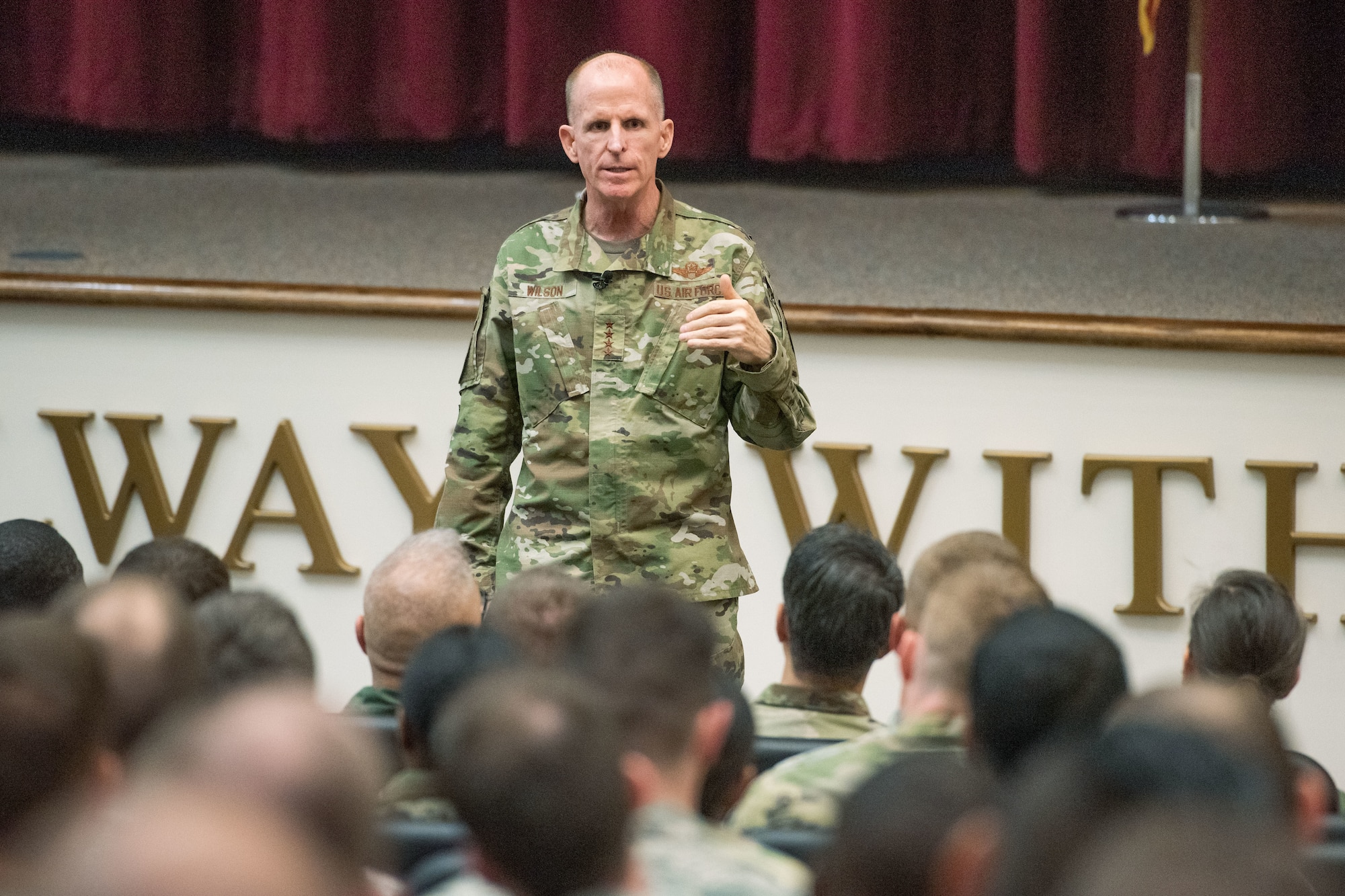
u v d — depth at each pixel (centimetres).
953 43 1672
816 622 615
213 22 1773
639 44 1666
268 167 1762
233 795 229
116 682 445
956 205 1562
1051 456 1073
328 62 1714
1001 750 437
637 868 353
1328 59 1636
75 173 1689
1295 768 394
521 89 1673
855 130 1627
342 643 1138
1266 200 1599
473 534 773
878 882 307
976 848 297
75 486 1144
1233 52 1599
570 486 766
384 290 1098
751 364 709
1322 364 1044
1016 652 436
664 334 760
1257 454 1059
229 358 1127
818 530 644
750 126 1736
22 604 689
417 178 1694
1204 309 1090
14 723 354
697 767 442
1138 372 1059
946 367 1076
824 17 1636
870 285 1171
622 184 742
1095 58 1647
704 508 777
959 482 1084
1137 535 1066
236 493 1135
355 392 1120
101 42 1723
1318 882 409
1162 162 1622
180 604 467
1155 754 262
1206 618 635
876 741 500
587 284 762
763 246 1330
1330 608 1061
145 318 1130
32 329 1140
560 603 591
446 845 460
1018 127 1612
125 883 196
